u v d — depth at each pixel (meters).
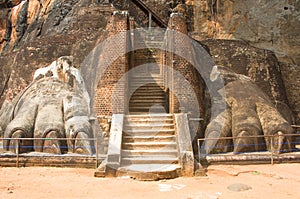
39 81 12.41
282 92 13.99
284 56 16.31
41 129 10.45
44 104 11.32
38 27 18.91
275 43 16.61
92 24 15.06
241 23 17.22
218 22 17.94
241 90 12.38
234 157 10.07
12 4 26.25
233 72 13.41
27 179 8.17
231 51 14.11
